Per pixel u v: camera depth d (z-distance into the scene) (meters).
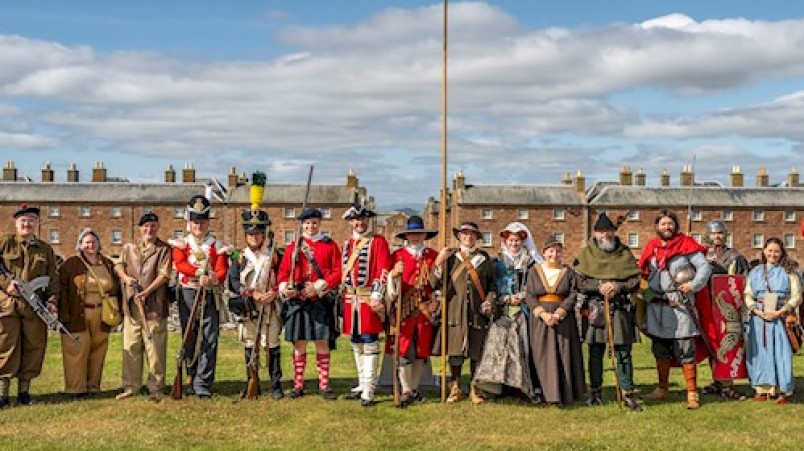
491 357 10.59
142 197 88.31
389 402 10.89
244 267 11.12
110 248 88.12
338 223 86.50
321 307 10.99
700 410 10.47
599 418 10.02
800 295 10.91
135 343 11.22
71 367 11.14
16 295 10.47
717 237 13.05
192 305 11.09
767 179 91.94
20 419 9.86
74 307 11.15
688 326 10.62
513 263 11.12
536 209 84.94
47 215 88.00
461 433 9.26
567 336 10.64
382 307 10.50
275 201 86.50
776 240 11.09
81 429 9.36
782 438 9.02
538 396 10.79
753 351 11.09
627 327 10.53
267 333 11.13
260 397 11.18
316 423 9.72
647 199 86.38
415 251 10.95
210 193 11.41
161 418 9.92
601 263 10.52
